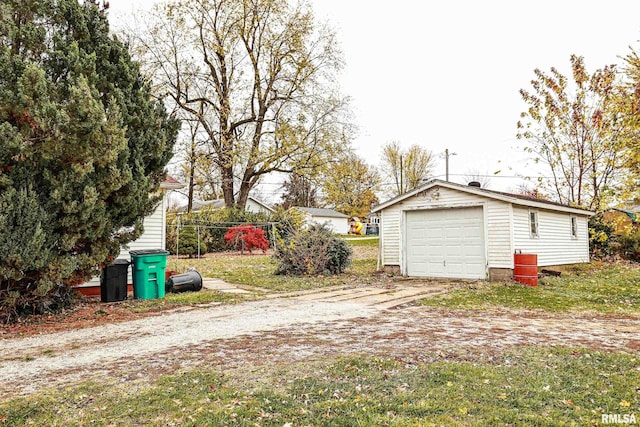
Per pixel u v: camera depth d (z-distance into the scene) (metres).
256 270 16.06
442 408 3.30
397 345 5.28
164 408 3.44
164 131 9.03
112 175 7.50
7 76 6.65
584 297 9.52
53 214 7.03
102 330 6.65
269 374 4.22
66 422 3.25
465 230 13.45
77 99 6.72
